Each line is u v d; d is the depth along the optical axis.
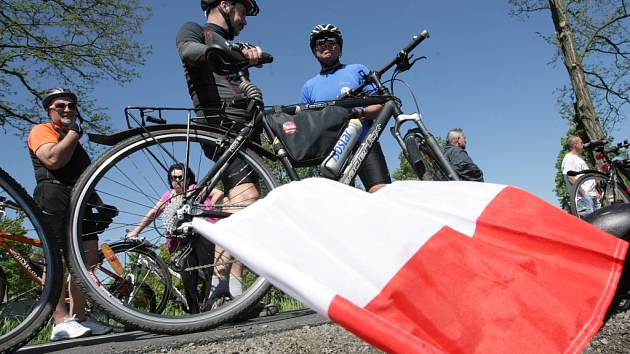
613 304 1.06
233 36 3.10
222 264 2.41
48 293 2.11
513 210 1.03
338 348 2.04
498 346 0.87
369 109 2.80
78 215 2.20
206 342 2.06
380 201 1.03
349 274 0.93
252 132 2.51
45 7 11.80
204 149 2.53
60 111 2.79
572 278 0.94
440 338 0.88
